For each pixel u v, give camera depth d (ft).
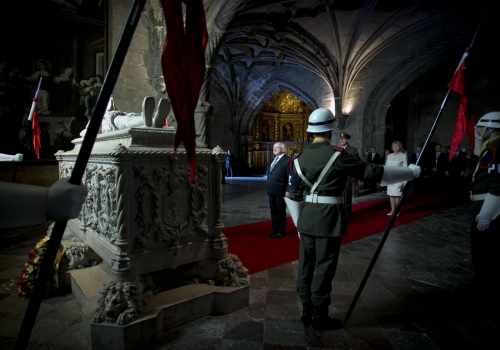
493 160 7.80
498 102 42.34
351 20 36.58
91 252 9.91
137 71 19.93
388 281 10.66
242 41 40.91
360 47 40.73
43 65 18.60
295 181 7.83
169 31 4.06
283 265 12.11
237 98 57.77
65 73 19.24
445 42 38.93
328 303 7.56
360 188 35.94
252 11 33.01
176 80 4.10
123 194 7.04
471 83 43.96
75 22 19.04
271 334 7.41
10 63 17.63
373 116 44.24
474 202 8.25
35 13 18.04
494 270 8.02
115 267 7.04
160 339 7.14
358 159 7.22
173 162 7.85
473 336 7.42
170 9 4.05
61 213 3.02
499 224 7.70
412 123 54.90
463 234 17.25
